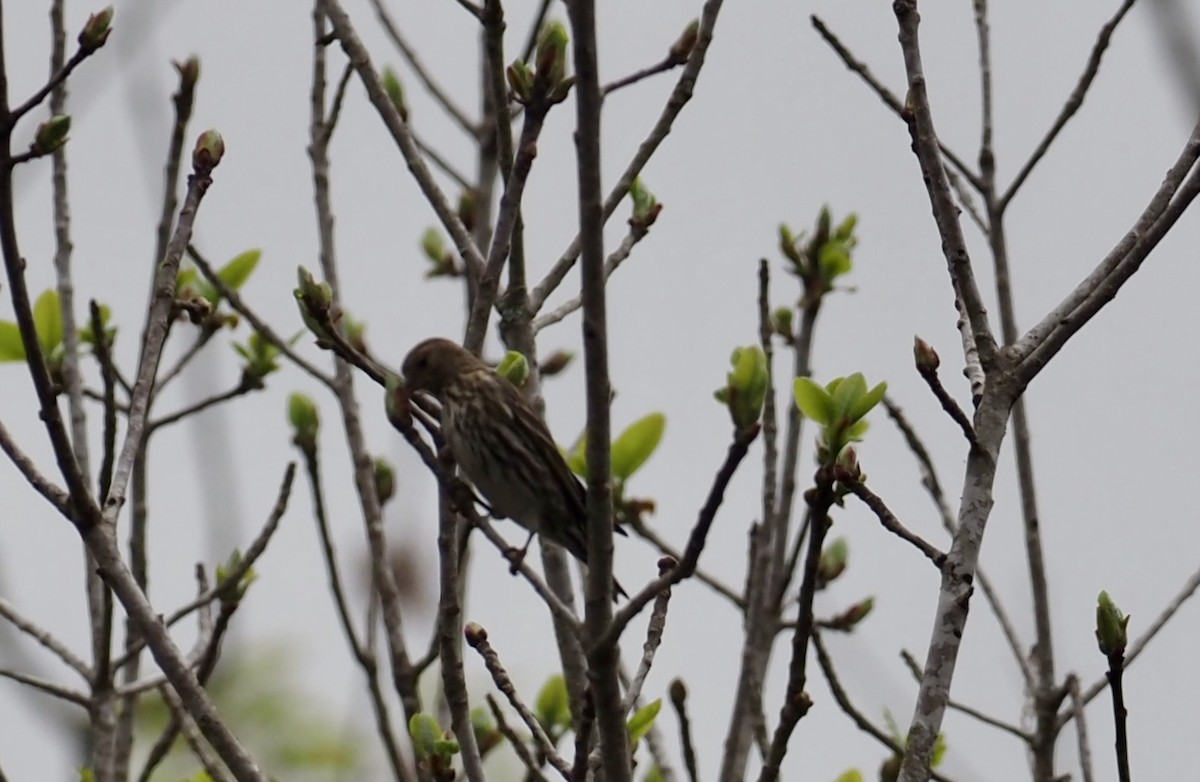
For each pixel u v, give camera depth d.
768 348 12.39
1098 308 9.35
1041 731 12.52
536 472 12.26
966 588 8.69
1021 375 9.20
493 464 12.31
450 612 9.69
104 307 13.20
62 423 9.01
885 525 8.84
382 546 11.87
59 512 9.21
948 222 9.42
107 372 9.37
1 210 8.66
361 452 12.12
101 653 11.31
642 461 13.02
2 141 8.65
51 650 11.52
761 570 12.08
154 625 9.15
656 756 12.29
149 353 9.52
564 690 12.53
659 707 10.52
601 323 8.55
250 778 9.04
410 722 10.41
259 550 11.23
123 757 11.74
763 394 7.89
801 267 14.36
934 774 12.24
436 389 12.75
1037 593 12.78
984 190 13.39
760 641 12.35
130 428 9.38
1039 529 12.92
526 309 12.24
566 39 9.91
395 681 11.51
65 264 12.36
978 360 9.40
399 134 12.25
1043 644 12.67
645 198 13.17
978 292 9.35
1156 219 9.49
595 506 8.73
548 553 12.55
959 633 8.63
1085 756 11.84
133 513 12.31
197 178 9.81
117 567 9.16
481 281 10.12
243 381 13.32
